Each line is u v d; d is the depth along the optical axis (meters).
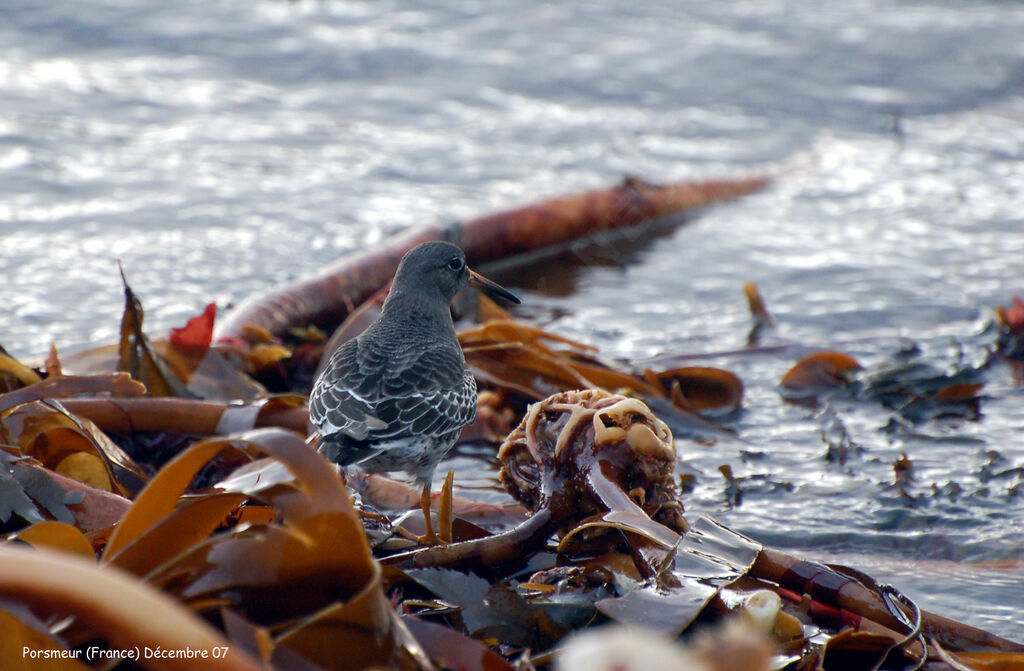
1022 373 19.80
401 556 9.60
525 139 36.22
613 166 33.94
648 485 10.66
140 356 14.73
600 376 17.98
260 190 29.62
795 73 44.34
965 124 39.66
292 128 35.88
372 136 35.56
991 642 9.41
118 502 10.24
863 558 12.73
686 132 37.81
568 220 27.94
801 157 36.00
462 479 15.27
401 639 7.04
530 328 18.41
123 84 38.84
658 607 8.62
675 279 25.78
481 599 9.16
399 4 51.41
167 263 23.97
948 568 12.34
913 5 54.75
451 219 26.36
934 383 19.19
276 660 6.48
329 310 21.81
